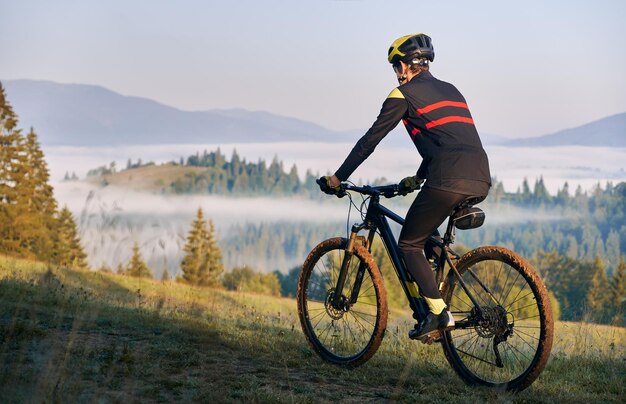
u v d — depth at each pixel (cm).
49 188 6097
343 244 495
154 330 555
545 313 405
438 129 427
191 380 403
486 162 427
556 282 8394
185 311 749
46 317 576
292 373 450
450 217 438
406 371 404
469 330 451
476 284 436
